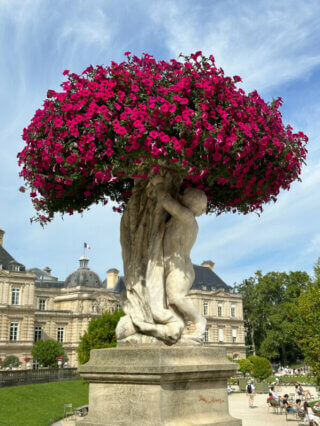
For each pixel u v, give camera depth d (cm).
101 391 398
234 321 6925
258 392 3628
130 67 417
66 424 1866
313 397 2855
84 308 6744
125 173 409
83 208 525
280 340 6544
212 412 399
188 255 446
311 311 1989
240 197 490
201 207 451
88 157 379
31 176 436
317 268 2159
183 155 383
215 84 402
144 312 435
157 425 351
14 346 5412
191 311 429
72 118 396
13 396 2338
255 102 425
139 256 457
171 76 416
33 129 416
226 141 384
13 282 5603
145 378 364
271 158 431
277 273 6906
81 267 7525
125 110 382
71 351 6419
